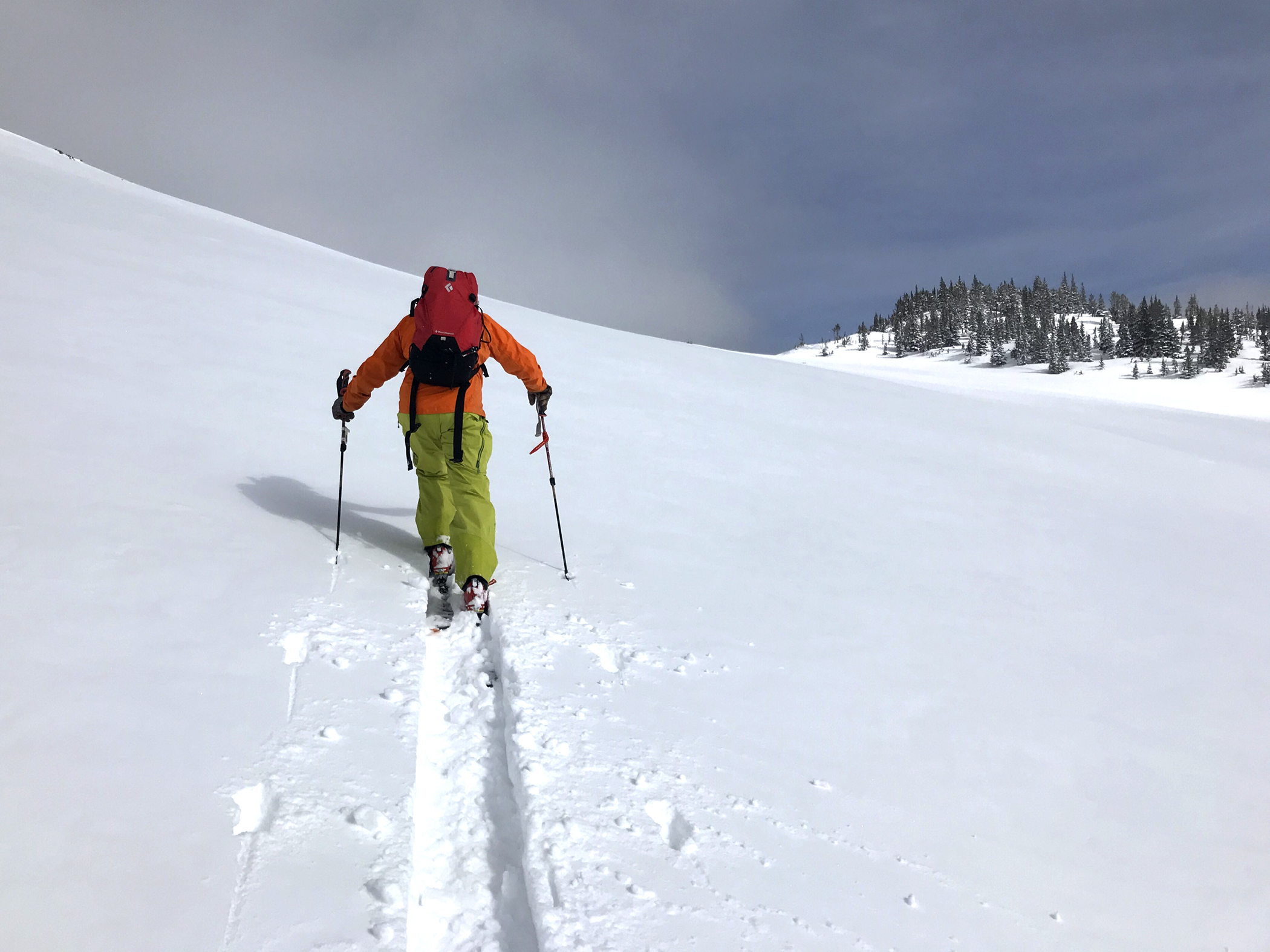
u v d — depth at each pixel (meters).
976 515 8.23
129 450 4.41
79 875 1.62
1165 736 3.93
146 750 2.04
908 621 4.81
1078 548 7.55
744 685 3.45
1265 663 5.20
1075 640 5.06
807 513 7.10
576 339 17.92
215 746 2.12
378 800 2.08
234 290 12.13
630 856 2.15
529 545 4.69
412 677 2.73
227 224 24.47
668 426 10.12
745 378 16.94
